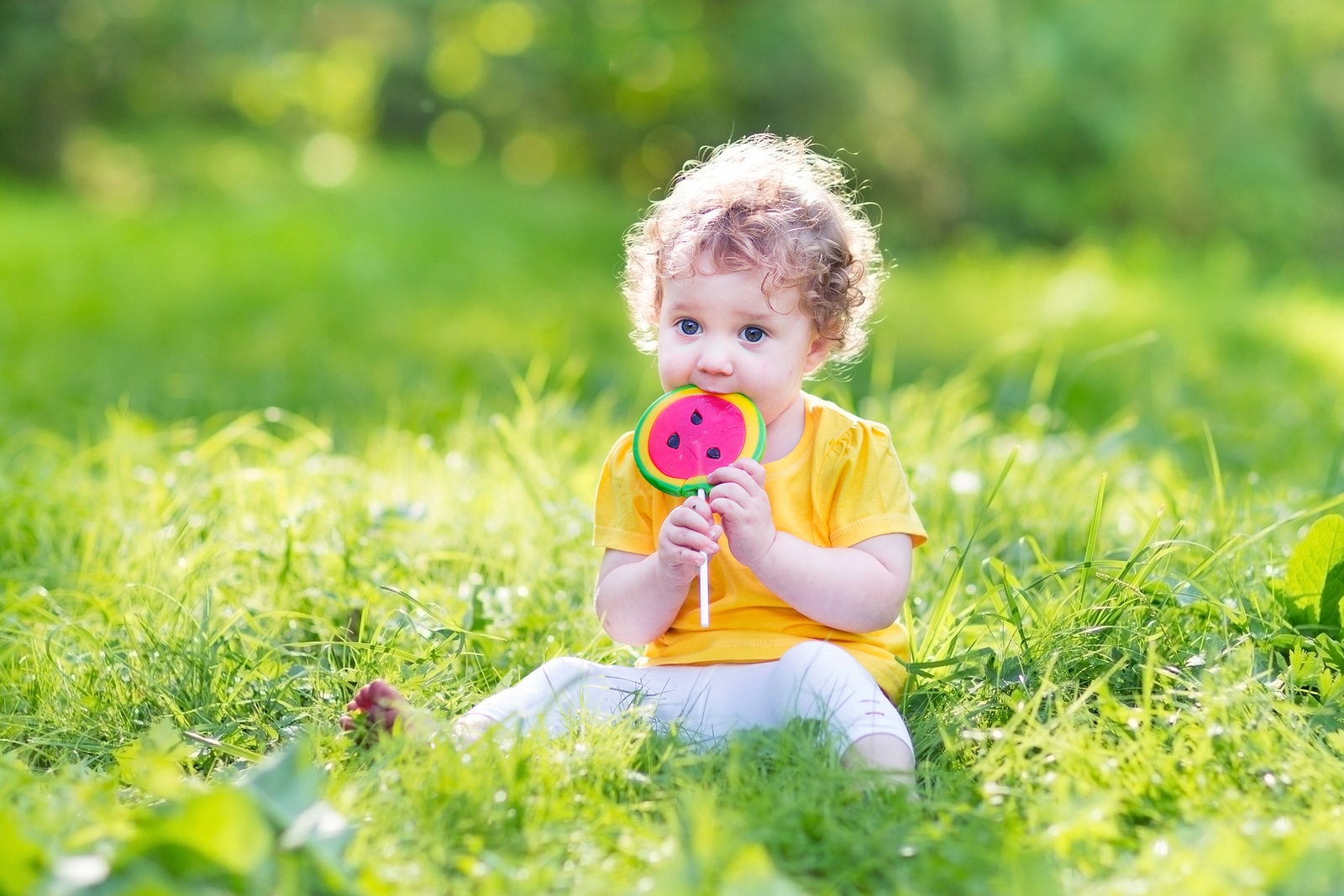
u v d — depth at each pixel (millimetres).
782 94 22078
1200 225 22875
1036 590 4184
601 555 4543
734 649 3305
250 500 4910
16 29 20734
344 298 12516
